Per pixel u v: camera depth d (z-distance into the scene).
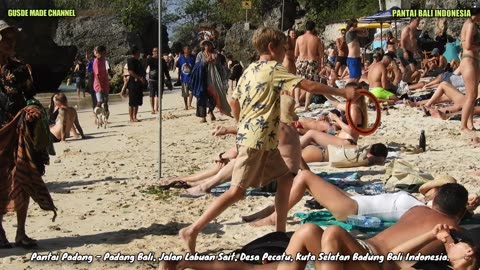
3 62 7.67
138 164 12.85
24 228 7.69
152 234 8.06
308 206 8.80
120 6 62.09
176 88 37.16
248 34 53.53
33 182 7.56
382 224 7.47
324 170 11.20
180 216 8.84
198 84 18.77
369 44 36.09
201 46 18.97
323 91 6.99
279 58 7.12
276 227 7.46
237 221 8.44
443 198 6.11
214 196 9.74
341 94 7.15
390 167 9.82
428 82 22.36
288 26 55.91
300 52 19.95
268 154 7.07
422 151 12.48
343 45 25.20
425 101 18.14
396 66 21.78
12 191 7.50
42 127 7.54
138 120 20.77
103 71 19.50
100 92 19.52
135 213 9.07
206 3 79.38
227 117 19.88
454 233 5.63
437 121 15.65
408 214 6.11
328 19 52.50
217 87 18.78
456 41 28.72
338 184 9.98
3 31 7.59
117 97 34.19
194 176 10.49
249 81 7.02
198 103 18.86
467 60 13.91
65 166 12.93
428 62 25.62
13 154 7.56
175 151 14.35
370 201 7.64
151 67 22.48
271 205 8.42
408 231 5.94
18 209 7.49
